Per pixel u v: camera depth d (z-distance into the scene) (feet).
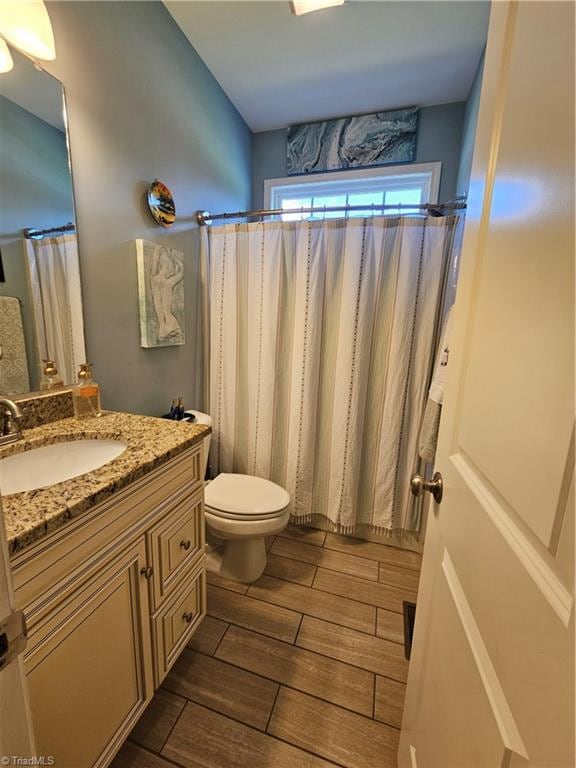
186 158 5.67
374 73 6.11
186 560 3.57
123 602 2.74
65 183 3.72
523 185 1.57
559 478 1.16
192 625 3.76
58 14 3.47
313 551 6.02
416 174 7.34
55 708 2.22
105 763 2.67
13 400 3.39
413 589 5.22
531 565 1.30
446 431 2.53
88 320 4.15
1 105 3.13
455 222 5.11
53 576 2.14
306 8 4.15
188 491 3.51
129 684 2.89
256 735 3.31
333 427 6.16
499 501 1.63
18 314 3.42
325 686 3.77
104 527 2.50
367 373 5.85
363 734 3.35
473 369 2.06
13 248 3.33
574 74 1.18
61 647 2.22
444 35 5.25
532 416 1.35
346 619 4.63
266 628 4.45
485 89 2.19
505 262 1.71
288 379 6.33
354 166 7.54
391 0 4.68
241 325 6.37
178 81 5.33
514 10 1.78
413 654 2.97
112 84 4.16
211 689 3.70
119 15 4.18
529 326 1.43
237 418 6.72
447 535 2.35
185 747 3.20
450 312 4.16
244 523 4.77
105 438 3.58
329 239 5.68
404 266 5.39
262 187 8.31
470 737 1.67
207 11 4.93
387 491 6.07
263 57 5.79
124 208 4.51
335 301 5.86
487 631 1.62
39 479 3.18
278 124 7.80
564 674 1.05
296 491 6.44
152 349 5.29
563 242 1.21
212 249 6.25
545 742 1.11
